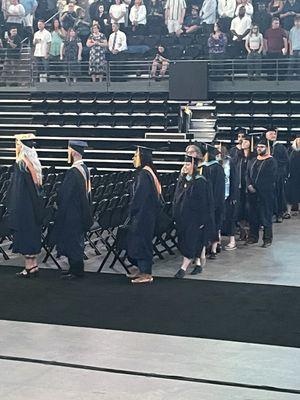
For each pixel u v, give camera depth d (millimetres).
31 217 9641
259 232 13492
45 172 15820
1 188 13016
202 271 10273
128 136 19781
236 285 9445
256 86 19641
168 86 20062
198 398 5734
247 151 12680
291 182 16094
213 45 20234
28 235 9656
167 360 6609
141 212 9438
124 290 9156
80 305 8453
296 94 20000
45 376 6211
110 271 10266
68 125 20344
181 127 19484
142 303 8539
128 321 7809
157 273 10180
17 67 21672
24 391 5863
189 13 22000
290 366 6469
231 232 11945
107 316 7992
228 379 6148
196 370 6359
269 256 11414
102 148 19531
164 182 14086
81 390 5891
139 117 19984
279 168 15023
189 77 19375
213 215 10156
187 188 9773
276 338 7242
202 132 19688
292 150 16141
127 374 6266
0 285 9406
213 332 7426
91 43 20594
